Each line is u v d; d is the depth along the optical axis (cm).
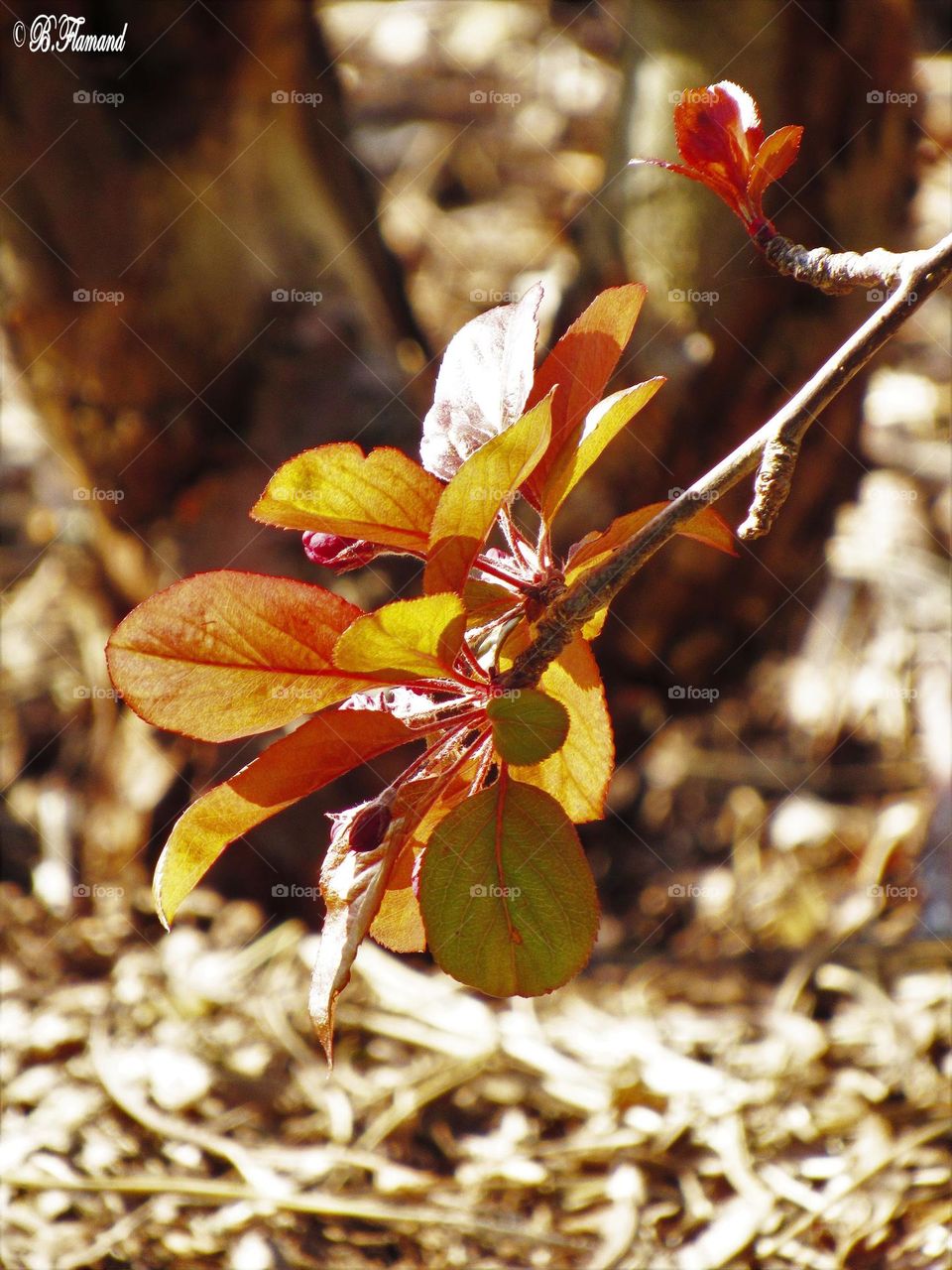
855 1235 96
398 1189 104
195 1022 124
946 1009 121
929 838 144
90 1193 104
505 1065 117
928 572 174
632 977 132
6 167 117
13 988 129
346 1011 124
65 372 126
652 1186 104
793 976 128
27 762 160
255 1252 98
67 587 155
